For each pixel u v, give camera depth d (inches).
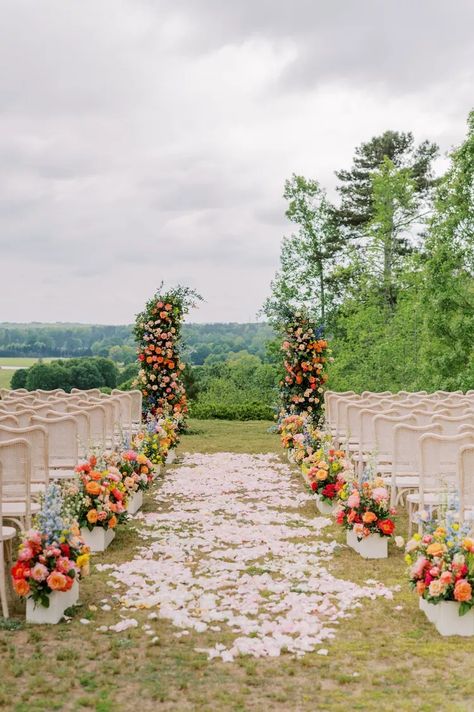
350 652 181.3
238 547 286.5
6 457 217.2
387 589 228.8
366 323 972.6
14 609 209.6
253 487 419.2
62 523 206.2
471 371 750.5
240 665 173.2
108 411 421.1
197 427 764.6
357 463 417.1
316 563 261.1
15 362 1583.4
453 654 179.8
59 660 174.2
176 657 177.0
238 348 1962.4
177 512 350.3
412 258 980.6
